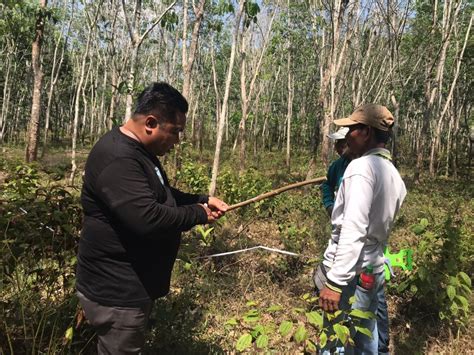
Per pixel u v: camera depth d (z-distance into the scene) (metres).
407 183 15.49
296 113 31.25
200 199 2.59
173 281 4.07
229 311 3.77
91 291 2.09
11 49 21.66
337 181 3.44
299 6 16.25
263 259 4.95
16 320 2.83
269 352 3.10
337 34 11.72
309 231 6.02
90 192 2.01
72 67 27.80
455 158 19.42
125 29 15.86
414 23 16.42
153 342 3.01
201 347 3.13
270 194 2.64
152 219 1.93
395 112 14.98
